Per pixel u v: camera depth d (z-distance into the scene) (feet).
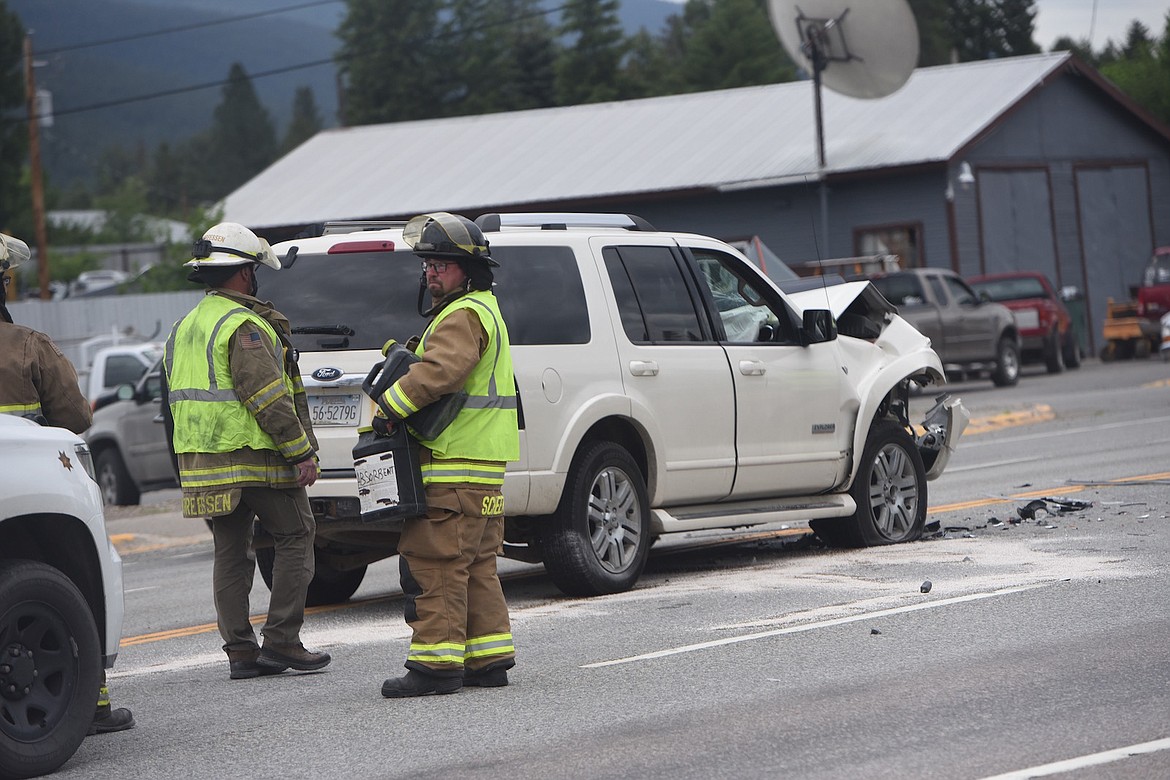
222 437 53.21
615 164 281.13
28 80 310.86
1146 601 57.52
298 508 55.01
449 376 48.14
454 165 302.25
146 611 76.59
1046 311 232.73
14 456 41.70
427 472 49.03
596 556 66.59
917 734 40.98
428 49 614.34
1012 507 90.68
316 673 55.16
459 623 49.52
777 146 268.62
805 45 181.68
